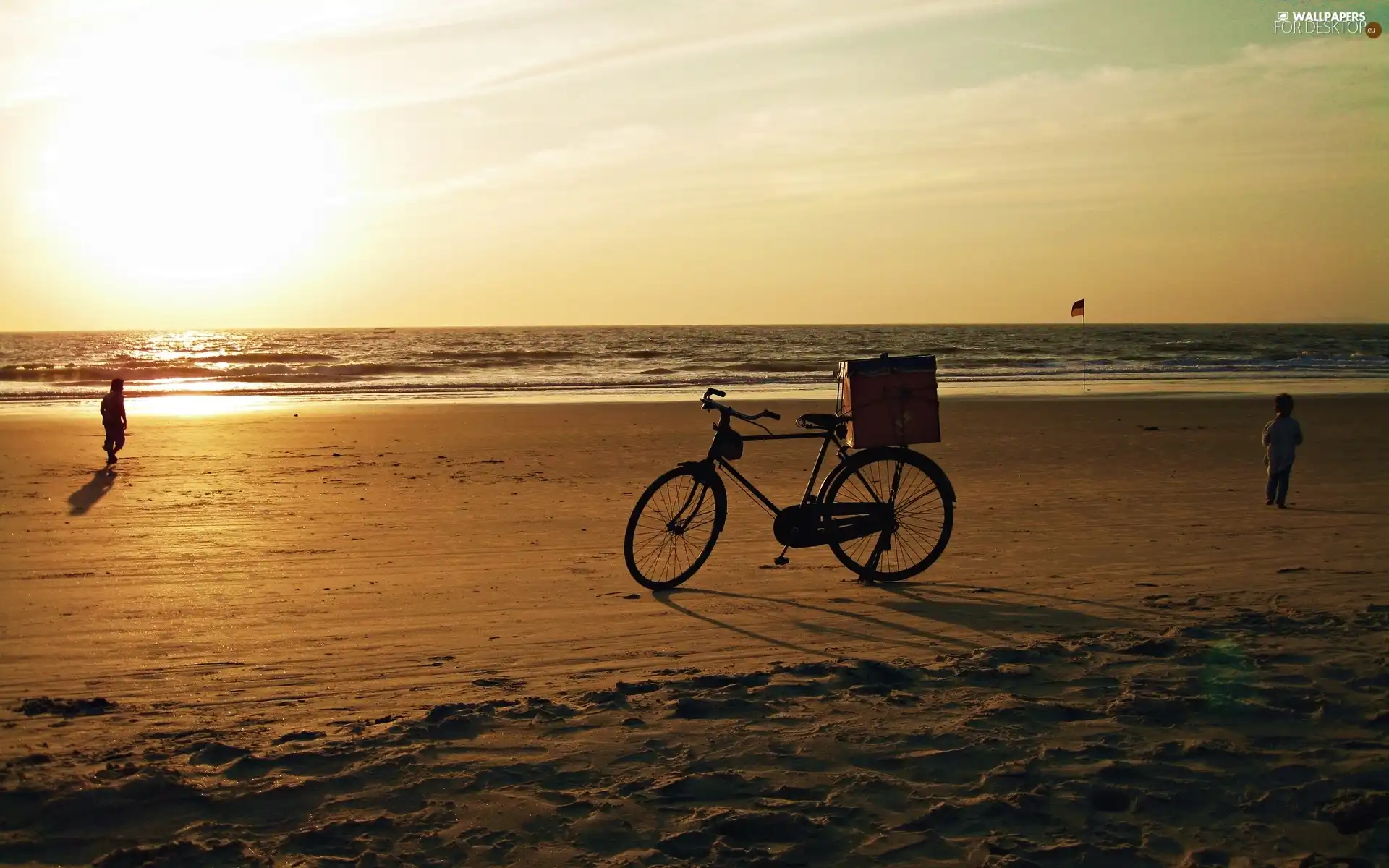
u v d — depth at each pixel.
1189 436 19.92
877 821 3.38
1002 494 12.60
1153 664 5.03
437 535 10.10
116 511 11.68
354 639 6.08
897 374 7.70
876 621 6.36
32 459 16.88
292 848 3.19
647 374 48.84
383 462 16.45
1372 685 4.62
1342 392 34.75
